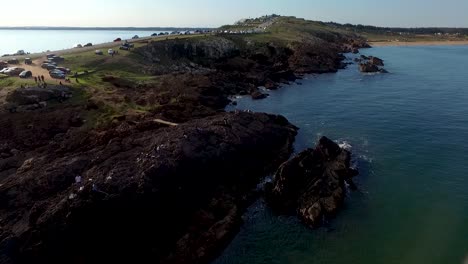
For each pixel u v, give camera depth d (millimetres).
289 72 106312
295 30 194500
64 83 68125
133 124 53875
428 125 66000
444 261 32500
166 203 36469
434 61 152625
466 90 93312
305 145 57000
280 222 38562
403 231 36656
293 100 83938
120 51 98750
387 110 75375
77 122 55281
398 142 58250
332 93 90938
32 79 68562
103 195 33469
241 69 107188
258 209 41000
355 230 36875
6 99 57250
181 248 34000
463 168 49062
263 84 97250
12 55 95938
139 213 34312
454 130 63188
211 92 79062
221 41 125875
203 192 40250
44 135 51688
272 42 141250
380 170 48906
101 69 82812
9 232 31062
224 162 44219
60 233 30859
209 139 45688
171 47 111375
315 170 43281
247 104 80188
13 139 50188
